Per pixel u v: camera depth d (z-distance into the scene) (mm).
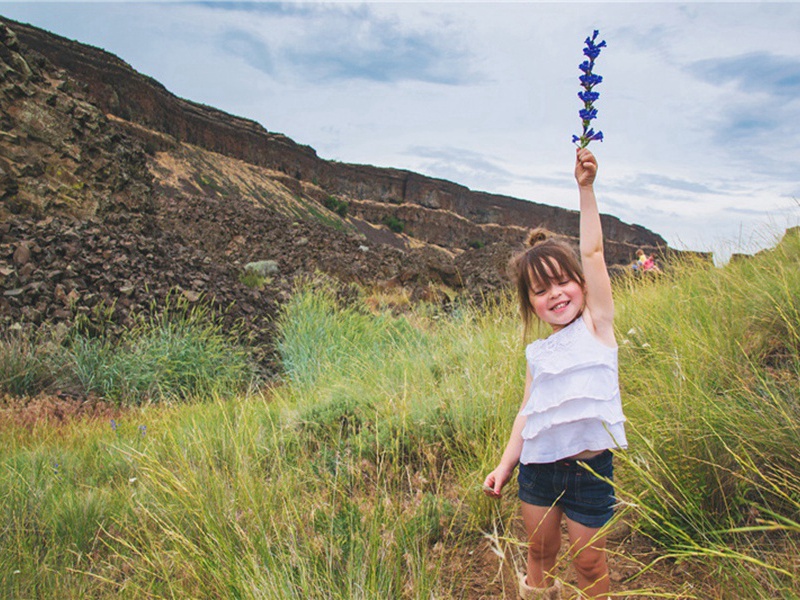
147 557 2740
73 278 10922
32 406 6977
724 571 2066
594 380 2098
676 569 2322
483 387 4238
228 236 29328
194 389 8781
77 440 5598
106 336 9859
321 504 2965
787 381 3162
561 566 2576
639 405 3275
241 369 9945
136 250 12984
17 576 2752
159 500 3385
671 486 2541
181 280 12484
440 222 165500
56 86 19453
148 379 8617
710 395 3025
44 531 3318
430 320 11828
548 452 2113
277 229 31750
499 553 2221
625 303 5684
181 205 33156
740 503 2408
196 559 2561
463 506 3156
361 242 32625
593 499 2082
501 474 2369
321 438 4387
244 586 2180
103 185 18703
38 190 16594
